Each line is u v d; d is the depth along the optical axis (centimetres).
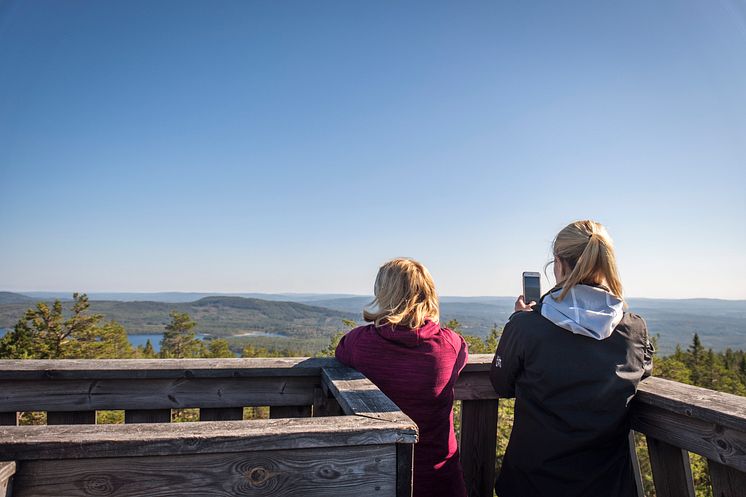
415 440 112
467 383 199
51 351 2995
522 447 162
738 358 6575
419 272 180
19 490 94
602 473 148
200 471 102
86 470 97
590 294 155
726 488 132
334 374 167
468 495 201
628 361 151
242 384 182
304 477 107
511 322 171
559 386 152
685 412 137
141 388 175
